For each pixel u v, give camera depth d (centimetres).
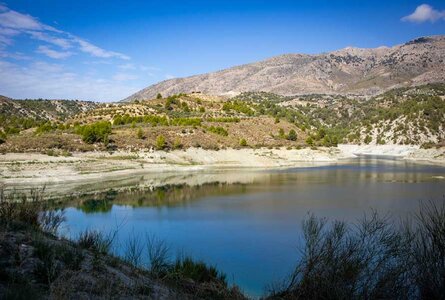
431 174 6038
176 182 5131
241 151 8331
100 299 657
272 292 1011
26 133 8456
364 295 755
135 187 4644
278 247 2033
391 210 2989
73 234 1697
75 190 4325
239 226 2559
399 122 14912
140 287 779
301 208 3206
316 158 9094
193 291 921
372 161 9219
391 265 805
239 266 1694
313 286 810
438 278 718
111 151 6906
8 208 1002
